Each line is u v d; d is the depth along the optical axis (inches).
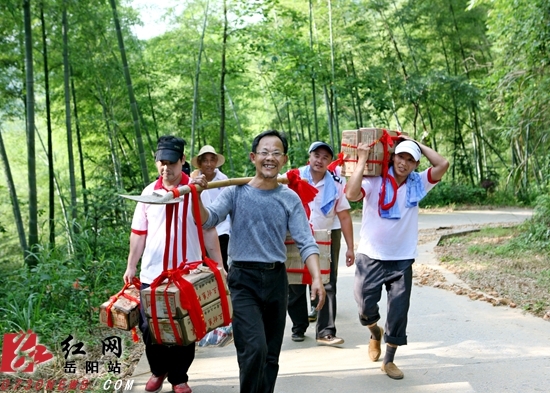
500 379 164.9
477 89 749.3
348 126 906.1
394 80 796.6
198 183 130.2
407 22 777.6
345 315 246.4
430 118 850.8
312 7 747.4
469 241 456.4
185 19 626.5
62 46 430.3
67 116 424.2
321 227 204.1
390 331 168.2
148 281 150.6
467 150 948.6
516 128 434.6
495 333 208.8
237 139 837.8
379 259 170.2
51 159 424.2
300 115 818.8
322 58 700.0
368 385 164.7
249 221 136.3
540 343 195.6
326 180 203.5
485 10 764.6
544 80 403.5
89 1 414.9
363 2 759.7
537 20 378.6
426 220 661.9
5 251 523.5
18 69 438.3
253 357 129.4
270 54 629.3
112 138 644.1
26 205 663.1
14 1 359.6
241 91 783.1
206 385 167.2
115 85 564.7
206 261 133.5
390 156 171.3
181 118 717.9
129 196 124.9
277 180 148.5
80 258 305.7
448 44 830.5
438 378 167.9
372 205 171.8
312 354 194.1
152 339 132.2
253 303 135.6
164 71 655.1
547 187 459.2
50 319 219.9
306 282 180.5
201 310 127.0
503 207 810.2
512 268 335.0
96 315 236.8
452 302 257.4
